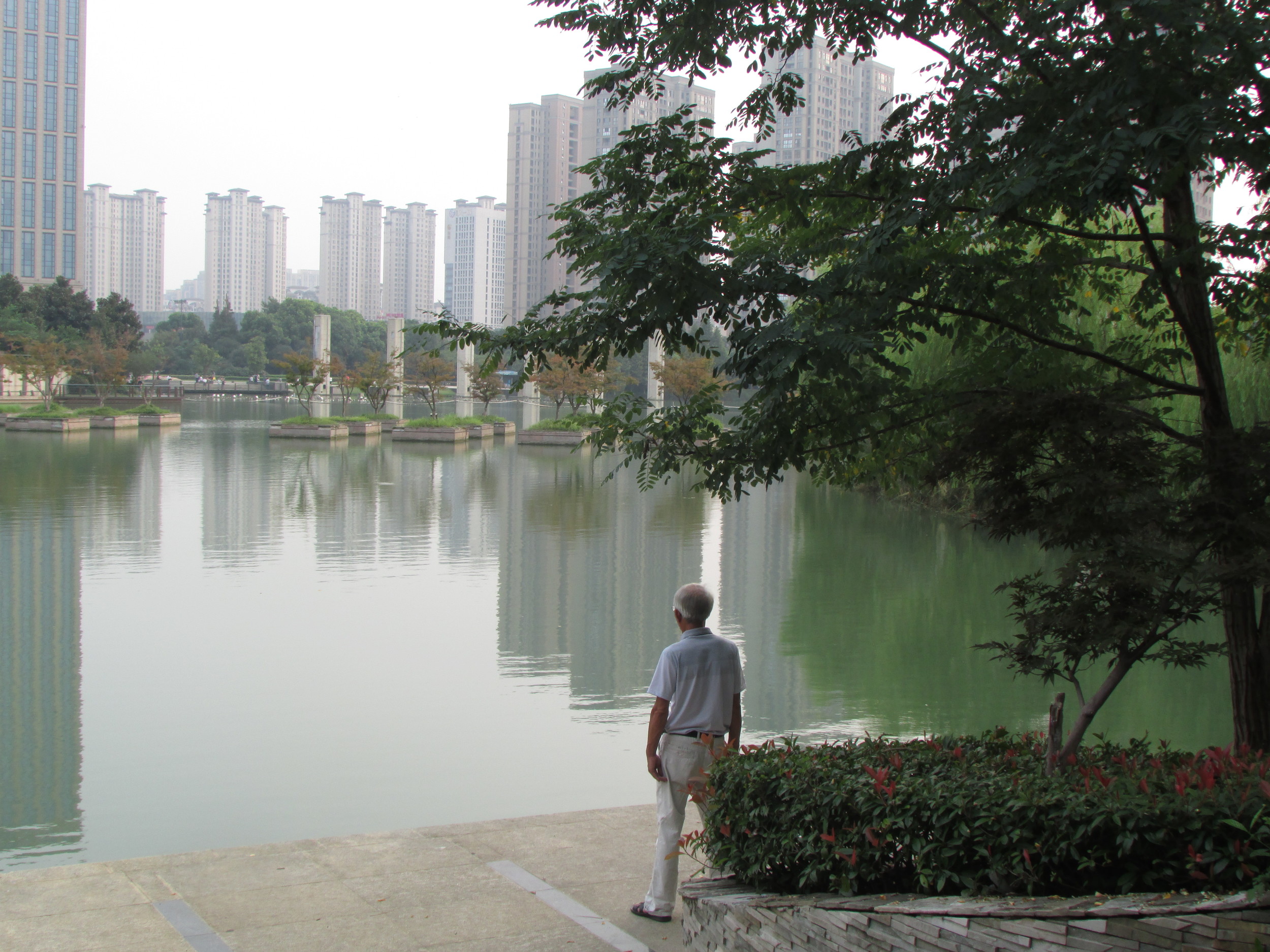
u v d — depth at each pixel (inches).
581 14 208.4
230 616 544.7
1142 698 430.3
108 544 761.0
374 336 5669.3
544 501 1109.7
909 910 132.7
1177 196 189.9
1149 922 114.7
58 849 271.1
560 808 302.0
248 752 345.4
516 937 182.1
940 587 663.1
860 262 178.4
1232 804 127.1
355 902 195.5
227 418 2650.1
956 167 180.1
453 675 443.5
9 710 387.2
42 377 2301.9
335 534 837.8
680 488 1278.3
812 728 384.2
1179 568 159.2
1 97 4813.0
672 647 187.9
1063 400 169.8
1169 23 149.4
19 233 4923.7
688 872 212.8
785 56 206.8
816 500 1187.9
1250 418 628.7
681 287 176.9
